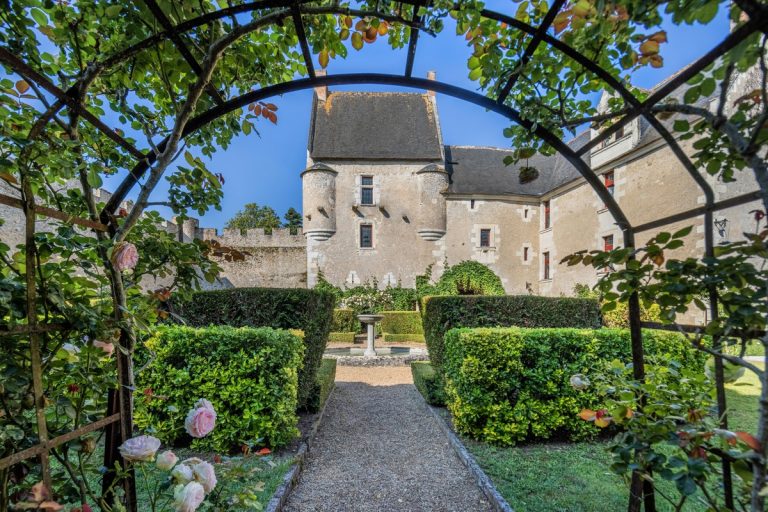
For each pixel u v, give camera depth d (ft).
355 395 20.92
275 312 15.21
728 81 3.76
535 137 6.36
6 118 4.80
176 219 6.39
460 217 56.59
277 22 4.94
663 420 4.39
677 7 3.37
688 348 12.00
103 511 4.68
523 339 12.16
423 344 41.81
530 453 11.38
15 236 27.76
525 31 4.87
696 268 4.43
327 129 58.29
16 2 4.51
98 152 6.15
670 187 32.37
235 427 10.89
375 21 5.61
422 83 5.82
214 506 5.26
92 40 5.49
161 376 10.91
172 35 4.62
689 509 7.89
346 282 54.44
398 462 11.73
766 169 3.55
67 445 4.61
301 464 11.22
